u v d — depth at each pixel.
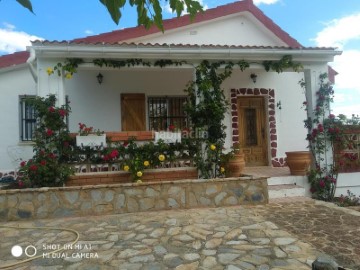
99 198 5.39
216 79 6.83
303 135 9.63
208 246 3.72
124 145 6.47
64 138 6.09
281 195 6.43
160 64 6.65
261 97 9.64
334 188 6.90
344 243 3.75
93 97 8.50
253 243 3.78
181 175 6.67
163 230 4.36
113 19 1.33
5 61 8.48
